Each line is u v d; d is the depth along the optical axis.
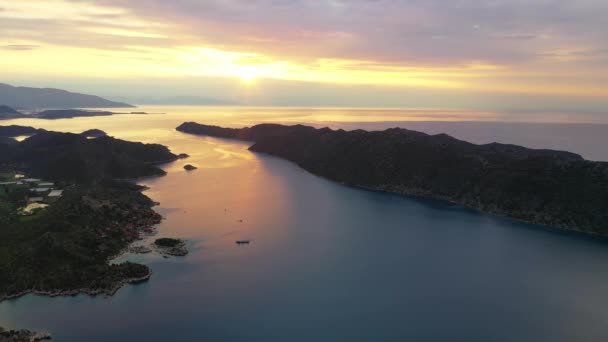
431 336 102.06
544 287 129.38
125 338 98.06
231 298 117.44
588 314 113.81
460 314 112.62
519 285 130.38
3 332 96.75
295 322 106.06
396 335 102.06
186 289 121.88
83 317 106.31
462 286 128.88
